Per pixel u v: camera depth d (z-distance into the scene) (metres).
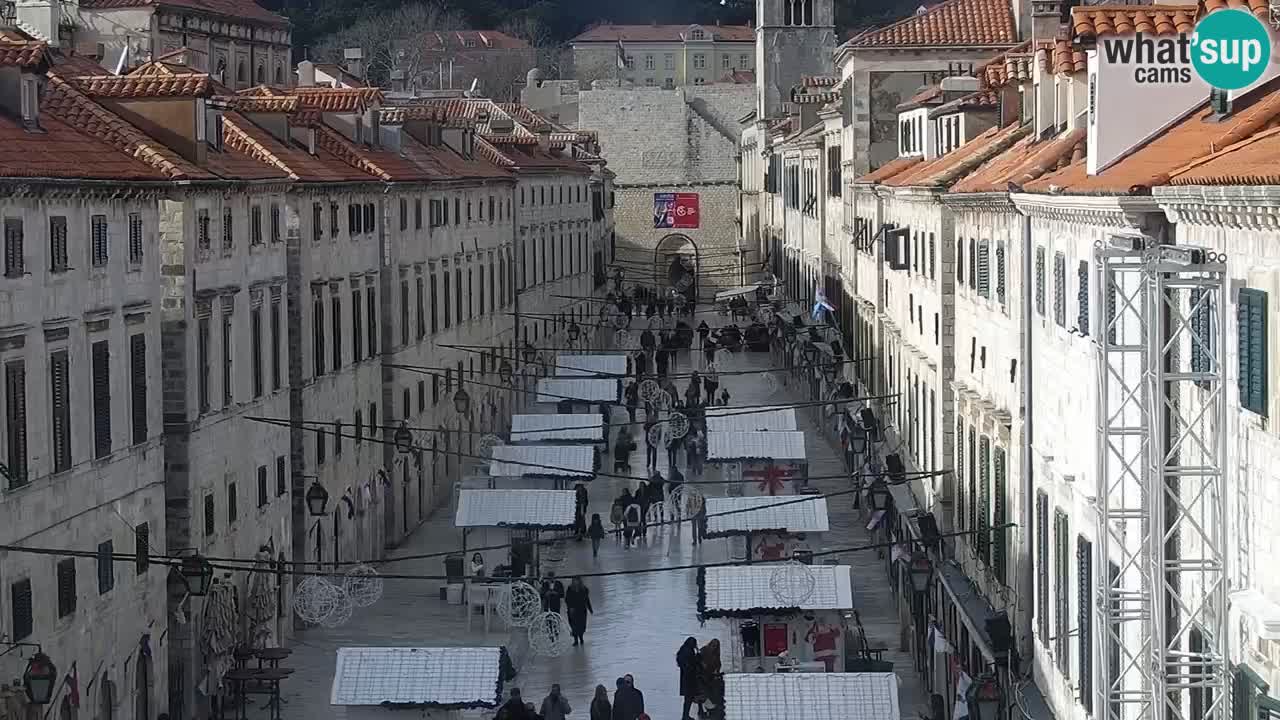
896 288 73.06
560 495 66.62
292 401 62.00
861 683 40.47
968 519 50.56
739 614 50.75
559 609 60.47
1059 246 37.00
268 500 58.28
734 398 114.19
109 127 47.72
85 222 42.31
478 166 103.69
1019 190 39.31
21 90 42.91
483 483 75.81
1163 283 25.16
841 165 101.44
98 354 43.00
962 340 53.72
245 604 55.16
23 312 38.44
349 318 69.88
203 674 50.47
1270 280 22.81
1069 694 35.62
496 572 63.25
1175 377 25.20
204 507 51.16
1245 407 23.75
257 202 57.34
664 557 72.25
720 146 178.00
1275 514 22.70
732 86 182.50
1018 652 41.34
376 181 72.56
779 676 40.69
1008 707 41.31
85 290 42.25
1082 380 34.47
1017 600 41.94
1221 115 31.11
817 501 63.38
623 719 48.75
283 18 129.75
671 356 129.75
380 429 75.25
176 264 49.47
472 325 97.00
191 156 51.66
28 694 35.38
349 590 62.06
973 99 64.69
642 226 178.38
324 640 59.34
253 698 52.12
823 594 51.03
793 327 116.25
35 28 66.00
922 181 57.62
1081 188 31.45
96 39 91.88
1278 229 22.28
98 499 42.91
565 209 136.38
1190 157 28.17
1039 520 39.62
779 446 75.25
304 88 80.12
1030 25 90.25
